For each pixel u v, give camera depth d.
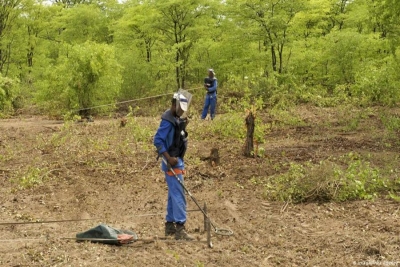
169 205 6.84
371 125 15.91
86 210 8.48
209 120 18.06
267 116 18.48
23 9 32.56
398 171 10.05
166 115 6.59
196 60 28.38
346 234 6.75
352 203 8.21
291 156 11.89
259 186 9.57
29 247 6.41
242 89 22.25
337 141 13.59
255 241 6.68
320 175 8.70
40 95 22.83
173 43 28.28
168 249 6.32
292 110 19.70
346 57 25.23
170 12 26.25
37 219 7.96
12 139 15.62
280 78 24.94
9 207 8.64
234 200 8.72
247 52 27.12
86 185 9.98
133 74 26.83
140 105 25.56
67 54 25.89
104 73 22.55
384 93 18.42
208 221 6.47
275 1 25.30
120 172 10.91
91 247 6.40
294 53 26.67
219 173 10.51
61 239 6.73
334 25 31.72
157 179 10.27
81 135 15.80
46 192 9.61
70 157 12.39
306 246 6.40
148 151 12.79
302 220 7.52
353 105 20.20
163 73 27.16
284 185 9.05
